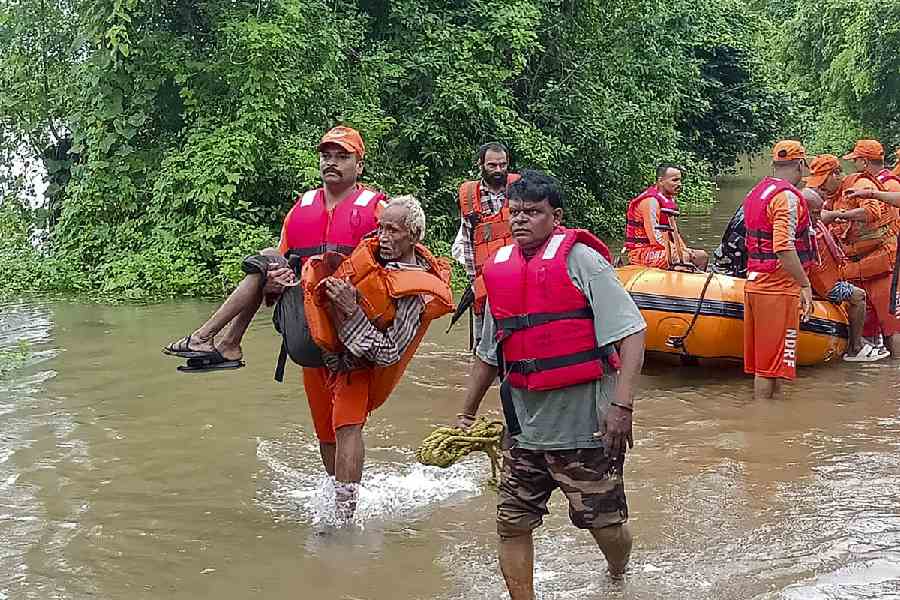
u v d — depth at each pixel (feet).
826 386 26.73
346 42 48.57
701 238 59.06
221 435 22.41
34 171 49.62
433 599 14.51
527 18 53.21
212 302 39.17
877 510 17.52
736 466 20.10
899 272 29.84
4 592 14.80
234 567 15.70
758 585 14.58
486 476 19.71
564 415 13.66
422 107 51.72
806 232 25.05
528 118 60.03
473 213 25.58
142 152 45.21
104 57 43.75
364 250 16.69
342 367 17.22
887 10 84.33
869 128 92.68
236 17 44.14
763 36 112.37
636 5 63.62
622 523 14.08
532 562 14.10
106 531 17.11
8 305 38.73
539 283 13.53
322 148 18.06
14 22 47.50
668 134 75.41
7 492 18.90
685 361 28.17
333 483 18.06
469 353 30.68
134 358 29.48
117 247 44.16
